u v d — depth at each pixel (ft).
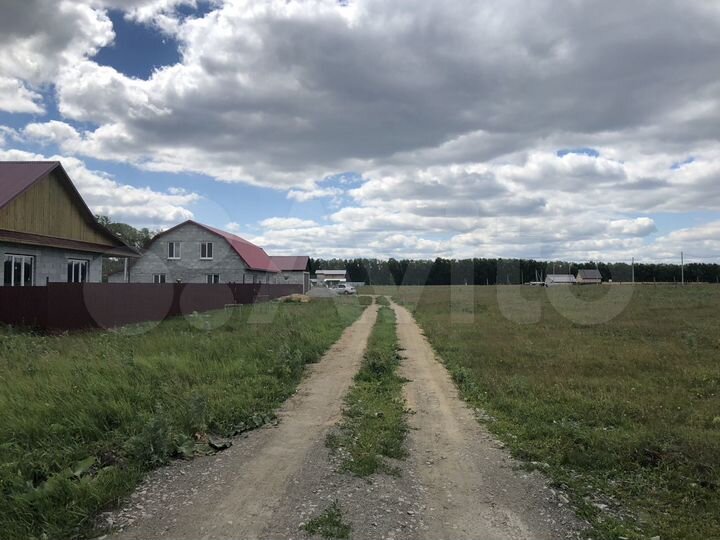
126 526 12.30
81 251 65.77
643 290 108.27
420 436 20.67
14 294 48.80
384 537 12.20
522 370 33.60
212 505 13.52
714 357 37.17
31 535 11.57
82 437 17.46
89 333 46.34
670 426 20.84
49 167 58.49
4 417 18.10
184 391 23.79
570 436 19.83
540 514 13.78
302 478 15.51
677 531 12.93
